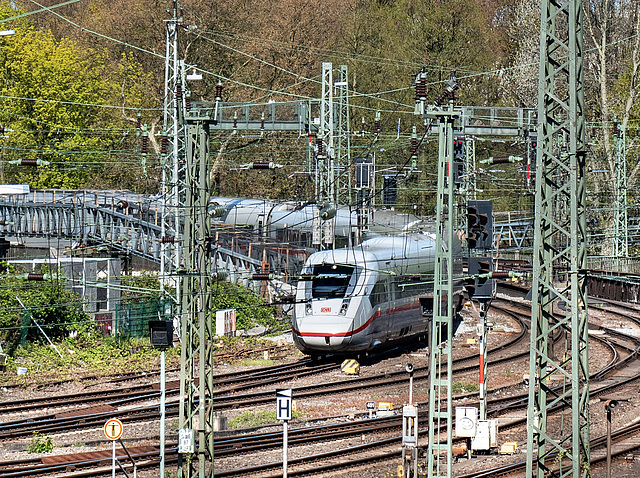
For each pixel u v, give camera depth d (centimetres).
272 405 9344
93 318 12825
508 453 7469
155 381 10556
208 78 19738
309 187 19975
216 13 19262
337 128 14488
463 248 12938
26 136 19112
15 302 11838
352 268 11081
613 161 18300
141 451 7381
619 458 7275
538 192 5078
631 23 19725
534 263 5112
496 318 15112
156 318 12569
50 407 9219
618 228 17250
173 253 12256
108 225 14612
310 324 10888
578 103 5122
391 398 9594
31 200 17312
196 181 6412
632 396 9625
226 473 6712
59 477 6675
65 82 19688
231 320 13225
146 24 19362
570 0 4969
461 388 10000
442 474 6819
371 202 13050
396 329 11769
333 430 8162
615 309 15900
